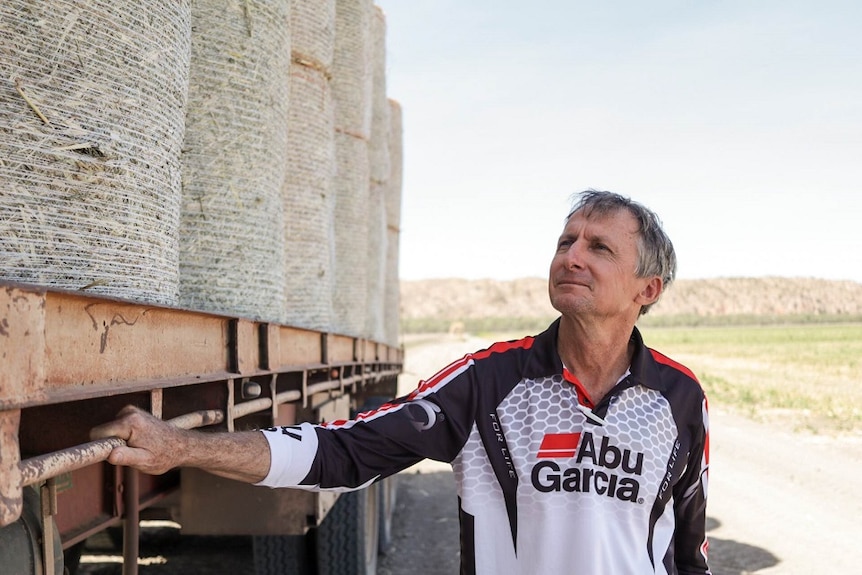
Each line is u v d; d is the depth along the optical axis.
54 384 1.22
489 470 1.79
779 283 136.12
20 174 1.65
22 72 1.66
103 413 1.58
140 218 1.95
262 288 3.06
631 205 1.84
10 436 1.04
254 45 3.04
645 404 1.82
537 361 1.80
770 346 47.22
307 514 3.00
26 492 1.38
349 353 4.49
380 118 9.46
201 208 2.87
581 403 1.78
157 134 2.04
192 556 5.89
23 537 1.32
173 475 2.98
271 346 2.54
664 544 1.87
